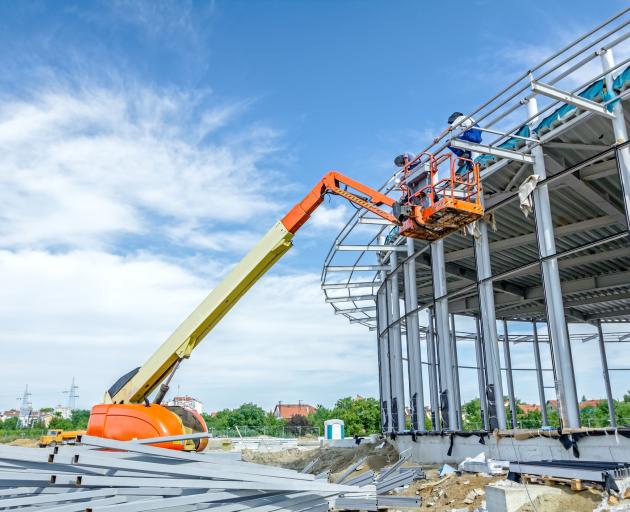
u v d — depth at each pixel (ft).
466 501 37.04
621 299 92.32
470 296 94.84
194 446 41.22
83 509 23.48
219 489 28.02
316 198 42.24
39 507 23.06
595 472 31.55
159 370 42.01
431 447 60.59
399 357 77.20
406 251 78.95
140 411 38.19
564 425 45.55
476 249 58.90
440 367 63.16
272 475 32.27
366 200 44.06
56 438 44.70
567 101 42.63
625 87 43.52
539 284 93.40
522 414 166.50
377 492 39.58
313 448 116.16
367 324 103.60
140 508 24.57
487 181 60.85
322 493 31.99
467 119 45.96
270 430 204.33
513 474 37.24
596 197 59.31
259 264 42.19
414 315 70.90
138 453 31.27
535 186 49.75
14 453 23.99
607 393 104.94
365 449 83.56
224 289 42.04
